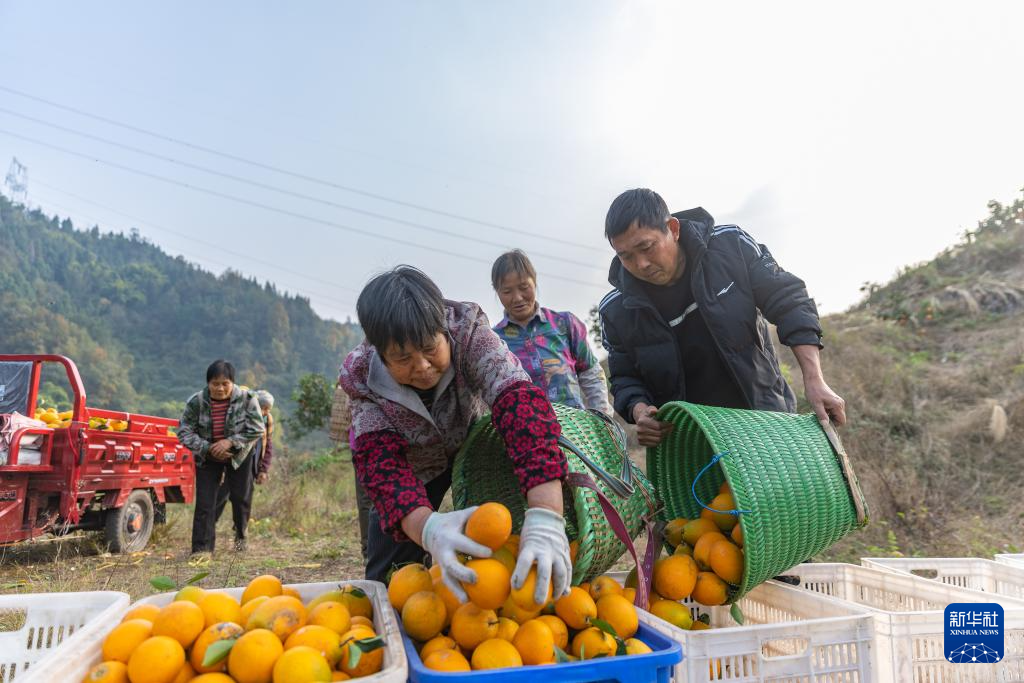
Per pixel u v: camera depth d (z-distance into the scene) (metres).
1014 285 15.56
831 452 2.65
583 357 4.34
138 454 6.79
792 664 2.13
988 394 10.02
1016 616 2.38
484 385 2.11
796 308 3.02
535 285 4.16
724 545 2.42
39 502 5.59
